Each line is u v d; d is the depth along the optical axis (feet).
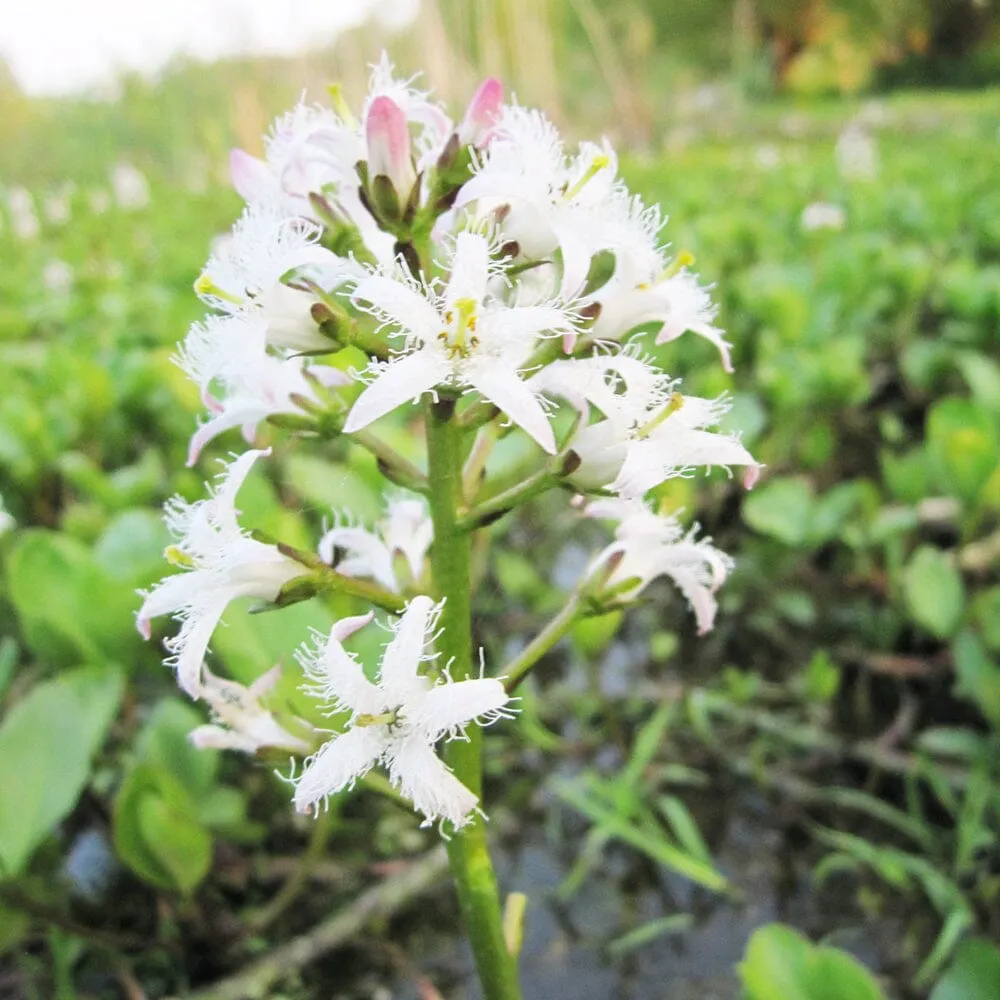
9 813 0.31
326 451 0.65
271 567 0.24
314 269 0.25
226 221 1.59
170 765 0.36
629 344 0.25
